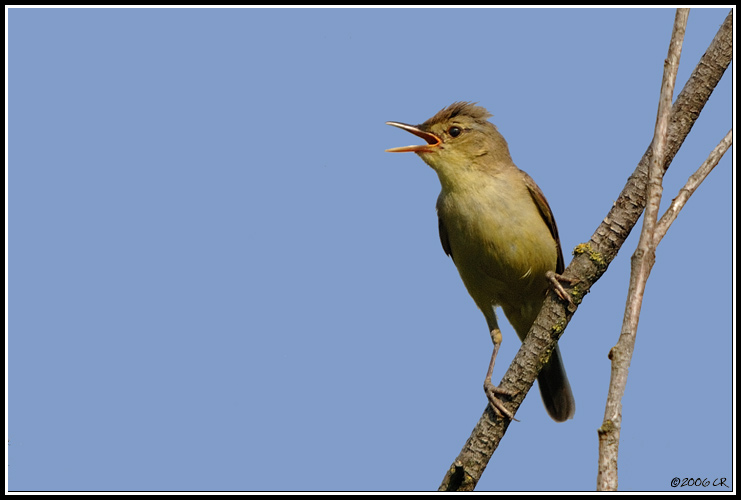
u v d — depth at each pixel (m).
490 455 9.70
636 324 6.75
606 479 6.34
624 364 6.64
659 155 7.22
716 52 8.94
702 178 7.58
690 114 8.97
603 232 9.50
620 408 6.52
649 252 7.00
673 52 7.33
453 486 9.59
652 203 7.11
